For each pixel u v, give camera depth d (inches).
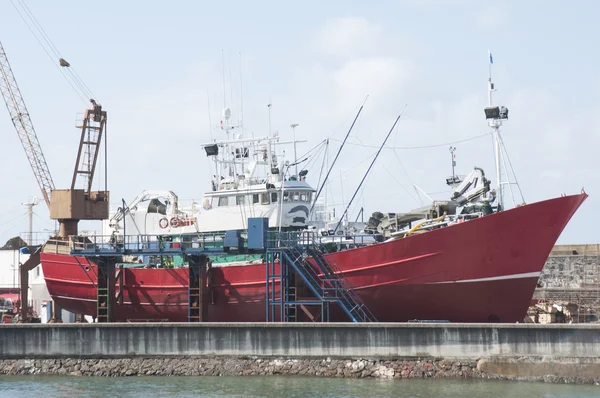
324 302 2086.6
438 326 1796.3
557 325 1734.7
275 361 1867.6
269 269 2197.3
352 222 2556.6
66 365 1952.5
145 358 1931.6
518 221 1966.0
